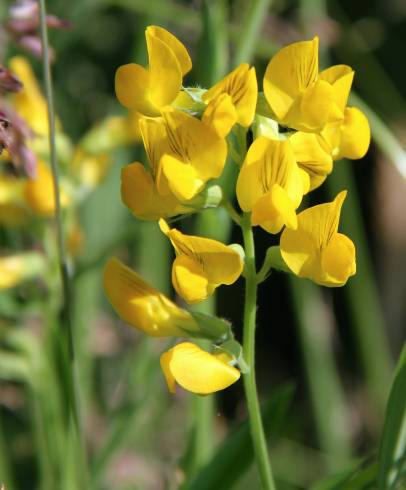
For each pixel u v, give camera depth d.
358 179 0.84
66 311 0.42
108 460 0.50
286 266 0.39
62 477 0.48
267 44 0.54
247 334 0.40
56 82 0.71
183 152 0.39
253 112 0.39
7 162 0.50
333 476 0.42
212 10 0.48
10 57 0.57
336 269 0.39
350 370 0.82
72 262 0.53
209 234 0.48
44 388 0.50
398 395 0.41
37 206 0.52
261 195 0.39
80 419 0.43
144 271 0.59
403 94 0.79
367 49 0.70
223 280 0.39
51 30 0.61
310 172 0.40
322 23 0.57
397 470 0.41
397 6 0.79
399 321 0.83
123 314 0.40
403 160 0.50
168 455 0.59
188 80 0.60
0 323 0.52
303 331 0.61
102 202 0.63
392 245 0.83
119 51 0.78
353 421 0.74
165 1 0.56
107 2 0.58
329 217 0.39
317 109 0.39
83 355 0.55
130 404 0.50
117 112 0.70
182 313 0.40
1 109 0.42
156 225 0.52
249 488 0.54
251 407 0.40
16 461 0.56
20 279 0.51
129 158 0.65
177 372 0.38
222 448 0.42
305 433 0.72
